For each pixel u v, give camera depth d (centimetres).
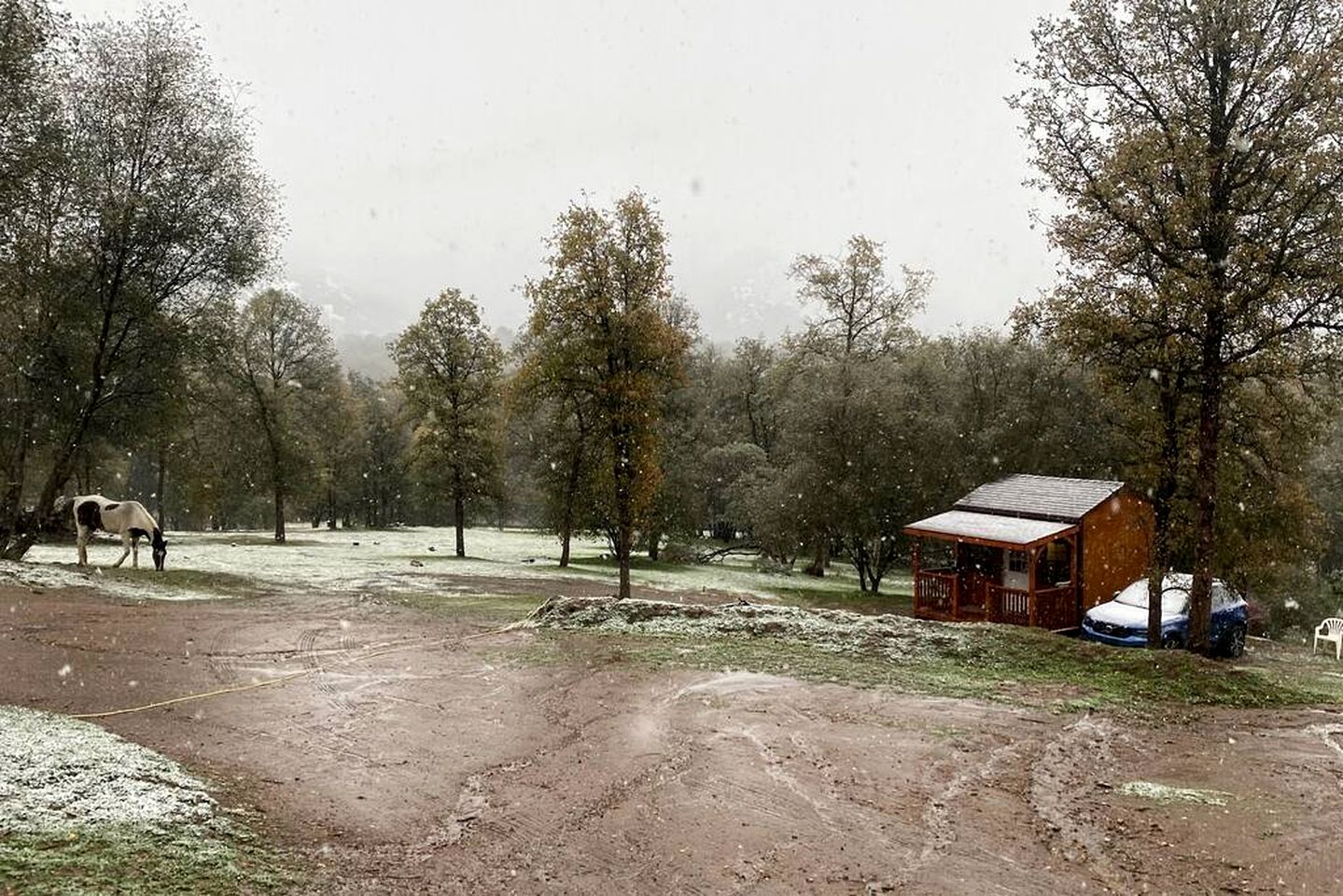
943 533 2427
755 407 5866
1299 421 1697
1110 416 3155
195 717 956
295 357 4959
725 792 749
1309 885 596
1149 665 1265
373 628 1603
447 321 4500
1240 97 1485
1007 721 1005
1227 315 1443
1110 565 2411
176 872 562
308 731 921
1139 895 577
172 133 2520
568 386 2384
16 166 1986
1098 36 1588
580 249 2300
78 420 2473
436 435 4462
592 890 568
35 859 554
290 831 659
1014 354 3672
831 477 3378
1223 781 821
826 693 1118
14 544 2556
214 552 3788
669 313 4878
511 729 941
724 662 1292
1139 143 1513
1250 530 1881
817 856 625
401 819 688
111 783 707
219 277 2625
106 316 2405
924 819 700
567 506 3944
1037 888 583
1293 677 1512
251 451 4647
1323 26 1413
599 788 760
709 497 5166
